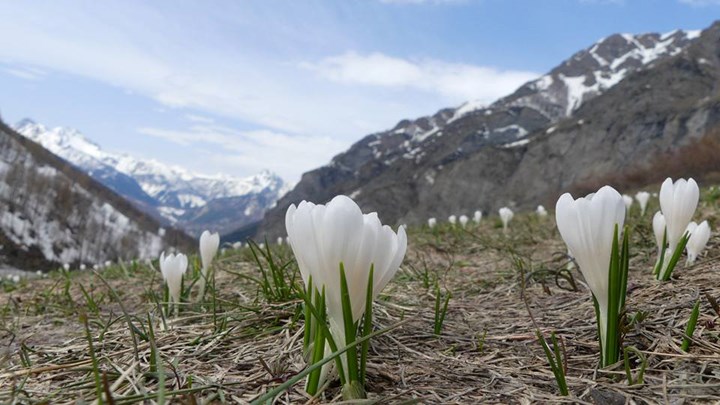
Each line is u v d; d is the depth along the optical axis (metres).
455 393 0.25
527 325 0.37
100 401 0.19
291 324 0.33
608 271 0.26
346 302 0.21
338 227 0.21
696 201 0.39
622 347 0.29
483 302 0.46
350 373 0.22
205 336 0.34
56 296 0.63
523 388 0.26
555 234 0.93
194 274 0.60
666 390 0.23
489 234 1.05
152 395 0.21
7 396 0.24
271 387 0.25
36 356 0.34
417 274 0.59
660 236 0.44
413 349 0.32
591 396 0.24
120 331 0.38
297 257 0.25
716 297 0.35
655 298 0.37
